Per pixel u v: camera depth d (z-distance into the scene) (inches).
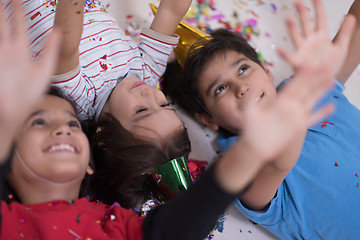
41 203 33.2
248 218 48.3
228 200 24.9
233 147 24.1
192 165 46.8
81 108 44.8
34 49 44.7
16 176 33.4
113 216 35.2
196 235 27.7
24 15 45.2
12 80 20.4
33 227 31.4
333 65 21.8
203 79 48.6
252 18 63.9
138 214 42.5
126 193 42.2
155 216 32.0
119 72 47.4
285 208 44.4
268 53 61.4
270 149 21.4
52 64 21.4
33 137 32.8
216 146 53.4
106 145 42.3
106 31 48.4
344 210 43.8
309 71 21.2
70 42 38.6
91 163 41.3
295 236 45.9
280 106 21.2
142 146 41.1
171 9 49.3
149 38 50.1
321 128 47.6
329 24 64.7
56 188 33.6
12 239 30.3
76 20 37.8
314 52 21.6
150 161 40.9
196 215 26.3
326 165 45.1
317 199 44.3
